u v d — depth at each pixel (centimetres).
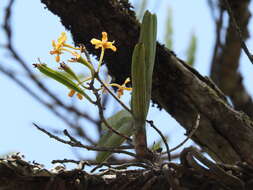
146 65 104
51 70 102
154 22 105
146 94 103
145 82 102
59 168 103
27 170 100
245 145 113
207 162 96
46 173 100
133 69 100
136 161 107
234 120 114
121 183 102
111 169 103
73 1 115
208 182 98
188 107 115
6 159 100
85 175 101
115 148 103
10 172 99
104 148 103
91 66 102
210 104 115
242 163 99
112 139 111
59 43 102
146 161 102
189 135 104
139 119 103
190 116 115
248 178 98
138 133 103
